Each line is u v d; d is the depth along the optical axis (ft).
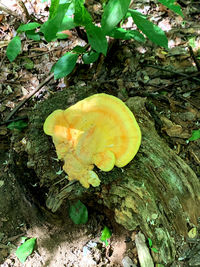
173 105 2.23
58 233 1.98
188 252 1.71
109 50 2.60
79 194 1.67
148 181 1.59
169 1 1.76
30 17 2.70
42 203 1.82
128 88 2.32
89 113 1.51
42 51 2.77
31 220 2.04
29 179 1.79
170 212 1.67
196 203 1.73
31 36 2.33
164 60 2.61
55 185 1.69
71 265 1.89
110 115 1.48
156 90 2.35
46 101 1.78
